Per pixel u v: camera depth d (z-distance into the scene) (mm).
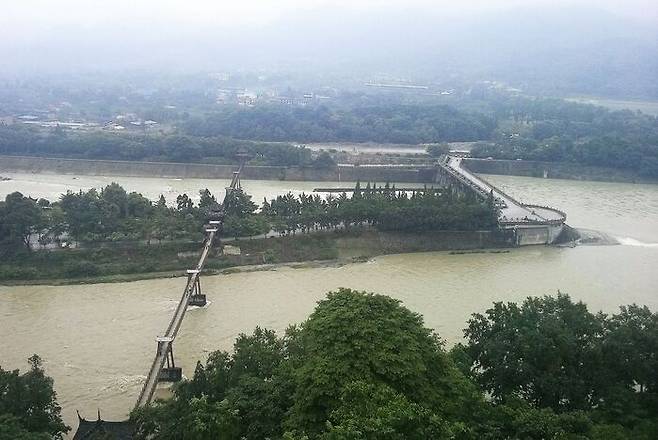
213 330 143750
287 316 152125
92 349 134250
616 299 166250
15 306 159125
